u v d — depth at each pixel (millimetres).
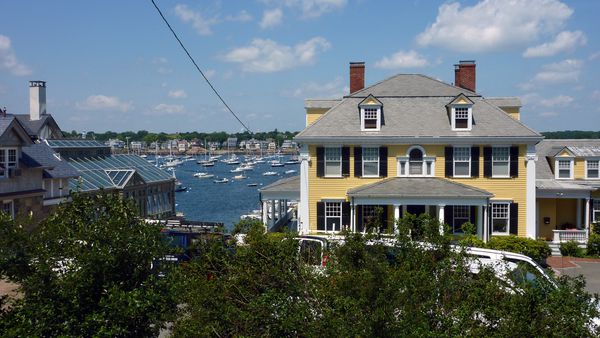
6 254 11414
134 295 11086
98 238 11766
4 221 11547
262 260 11953
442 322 10148
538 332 9734
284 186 37688
